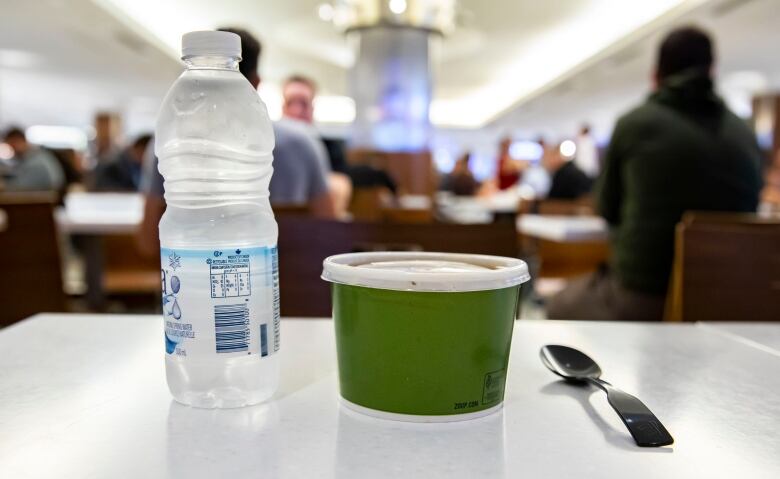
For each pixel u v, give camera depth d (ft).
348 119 40.81
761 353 2.24
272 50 23.56
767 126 29.04
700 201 5.56
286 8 17.83
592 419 1.55
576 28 19.84
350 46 20.34
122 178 18.19
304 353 2.14
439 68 26.81
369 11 18.40
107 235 9.00
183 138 1.60
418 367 1.49
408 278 1.45
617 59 20.75
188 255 1.51
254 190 1.67
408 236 3.84
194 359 1.54
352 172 14.35
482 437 1.42
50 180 16.25
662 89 5.89
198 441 1.37
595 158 30.81
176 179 1.59
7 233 5.32
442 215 13.75
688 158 5.56
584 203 12.57
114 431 1.42
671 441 1.40
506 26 19.66
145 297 8.96
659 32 17.31
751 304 3.64
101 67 25.98
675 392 1.78
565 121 40.91
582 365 1.92
